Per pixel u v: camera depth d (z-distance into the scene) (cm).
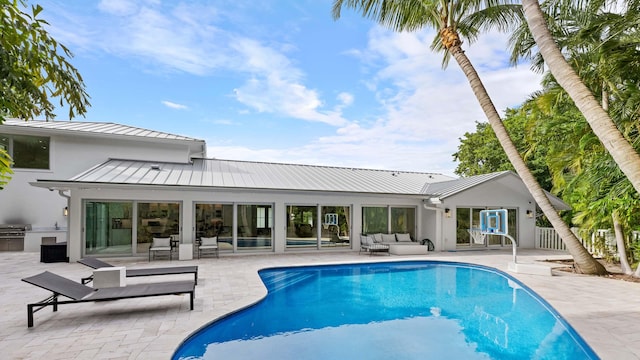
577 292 883
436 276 1238
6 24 264
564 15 1079
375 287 1080
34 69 293
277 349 609
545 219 2161
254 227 1575
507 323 742
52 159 1758
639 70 963
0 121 283
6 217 1686
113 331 599
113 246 1378
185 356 573
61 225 1767
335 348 612
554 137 1483
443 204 1755
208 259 1410
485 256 1560
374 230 1780
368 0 1266
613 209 1067
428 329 710
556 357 571
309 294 994
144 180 1394
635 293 871
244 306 754
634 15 859
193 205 1477
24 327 620
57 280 707
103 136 1812
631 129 1034
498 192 1873
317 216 1681
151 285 757
